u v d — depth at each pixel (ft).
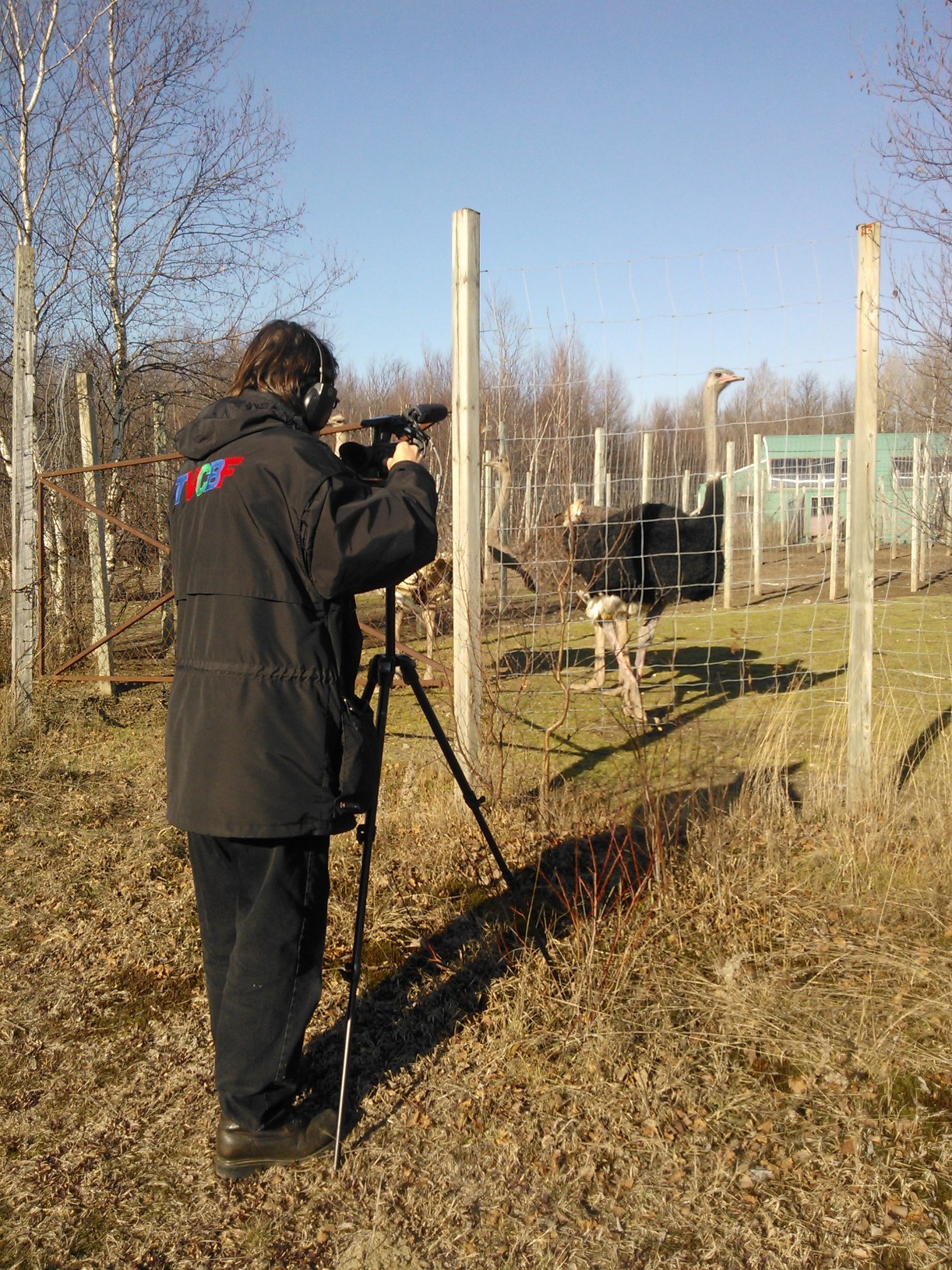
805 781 16.55
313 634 7.78
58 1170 8.44
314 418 8.41
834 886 12.75
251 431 7.91
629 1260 7.32
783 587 48.24
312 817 7.64
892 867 12.98
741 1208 7.77
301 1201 8.03
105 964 11.80
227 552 7.63
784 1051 9.63
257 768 7.46
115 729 22.38
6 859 14.82
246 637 7.55
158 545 22.03
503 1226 7.68
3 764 18.93
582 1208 7.84
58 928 12.72
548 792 15.80
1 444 30.48
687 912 12.22
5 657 26.68
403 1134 8.74
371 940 11.90
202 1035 10.35
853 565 14.64
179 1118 9.07
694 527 21.35
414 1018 10.42
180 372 33.32
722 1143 8.50
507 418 18.01
